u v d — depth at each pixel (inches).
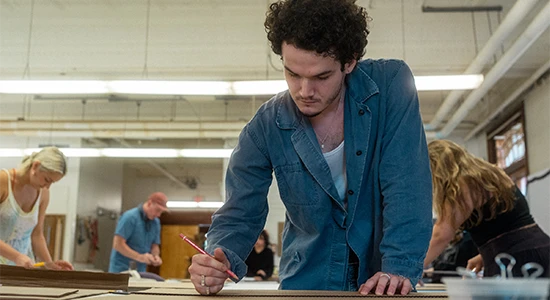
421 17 201.0
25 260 88.4
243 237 48.8
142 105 312.0
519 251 66.7
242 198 49.5
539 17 158.2
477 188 68.0
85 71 252.1
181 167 444.1
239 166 50.0
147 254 158.2
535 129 245.6
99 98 291.7
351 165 47.9
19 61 239.8
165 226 452.8
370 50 226.2
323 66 40.7
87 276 46.9
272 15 43.5
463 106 242.1
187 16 201.9
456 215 69.2
